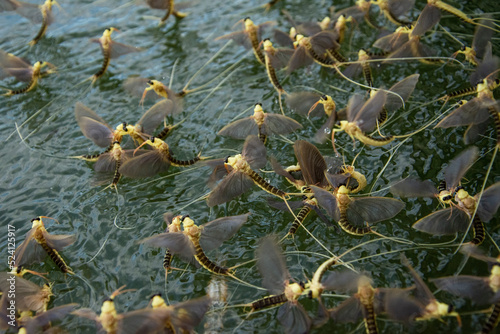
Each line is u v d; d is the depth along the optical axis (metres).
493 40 0.59
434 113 0.56
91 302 0.50
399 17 0.62
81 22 0.65
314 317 0.48
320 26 0.60
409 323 0.46
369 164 0.54
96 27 0.64
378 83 0.58
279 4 0.65
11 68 0.60
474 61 0.57
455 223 0.49
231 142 0.56
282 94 0.58
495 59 0.55
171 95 0.58
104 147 0.56
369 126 0.53
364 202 0.50
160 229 0.52
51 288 0.51
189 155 0.56
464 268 0.49
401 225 0.51
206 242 0.49
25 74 0.60
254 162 0.52
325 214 0.52
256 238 0.52
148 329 0.46
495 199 0.49
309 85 0.59
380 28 0.61
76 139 0.57
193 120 0.57
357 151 0.54
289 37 0.60
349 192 0.52
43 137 0.57
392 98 0.54
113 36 0.64
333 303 0.49
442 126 0.53
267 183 0.52
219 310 0.49
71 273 0.51
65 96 0.60
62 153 0.56
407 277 0.49
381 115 0.55
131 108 0.59
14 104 0.60
